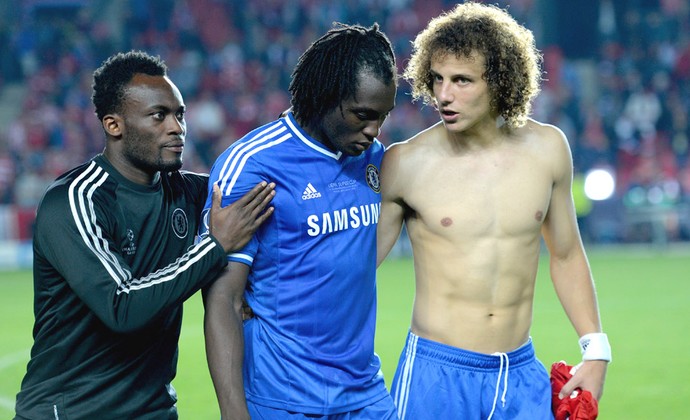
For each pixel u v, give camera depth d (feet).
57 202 10.66
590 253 58.90
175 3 78.69
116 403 11.01
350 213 11.02
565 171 12.28
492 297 11.96
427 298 12.19
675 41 78.02
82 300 10.51
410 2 79.15
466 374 11.93
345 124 10.47
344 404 10.98
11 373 26.53
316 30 78.07
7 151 66.74
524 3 79.51
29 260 56.95
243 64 74.95
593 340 12.26
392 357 27.68
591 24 79.61
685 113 71.67
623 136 71.15
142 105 10.89
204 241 10.36
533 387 12.09
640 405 22.06
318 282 10.84
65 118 69.36
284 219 10.74
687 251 59.06
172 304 10.22
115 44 76.89
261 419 10.92
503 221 11.93
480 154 12.04
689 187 66.39
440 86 11.48
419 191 12.03
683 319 34.37
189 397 23.04
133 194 11.07
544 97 71.92
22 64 75.82
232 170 10.66
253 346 10.94
